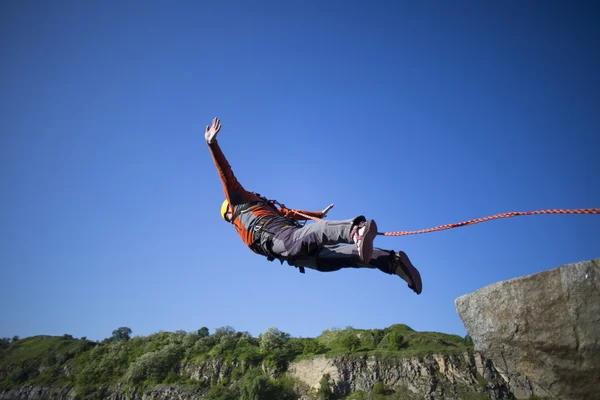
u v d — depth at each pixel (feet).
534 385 15.56
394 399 228.02
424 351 249.75
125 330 457.27
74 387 354.54
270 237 17.51
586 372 14.08
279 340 322.75
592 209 13.48
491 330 15.89
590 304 13.83
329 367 267.59
